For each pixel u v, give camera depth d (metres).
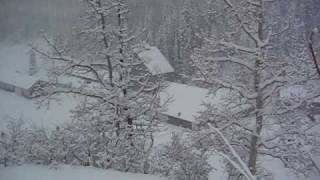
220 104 13.52
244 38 13.03
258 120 12.49
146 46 15.11
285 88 13.09
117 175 11.13
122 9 14.34
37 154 13.17
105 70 15.43
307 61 12.05
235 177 13.04
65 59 14.65
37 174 11.09
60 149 13.55
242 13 12.02
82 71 15.37
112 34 14.65
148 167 13.88
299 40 11.55
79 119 14.51
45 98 14.42
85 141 14.30
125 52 14.81
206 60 12.82
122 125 14.66
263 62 11.87
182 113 37.09
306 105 12.46
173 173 13.21
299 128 12.05
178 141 13.94
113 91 14.46
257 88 12.48
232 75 13.30
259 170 13.67
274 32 12.09
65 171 11.43
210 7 12.62
